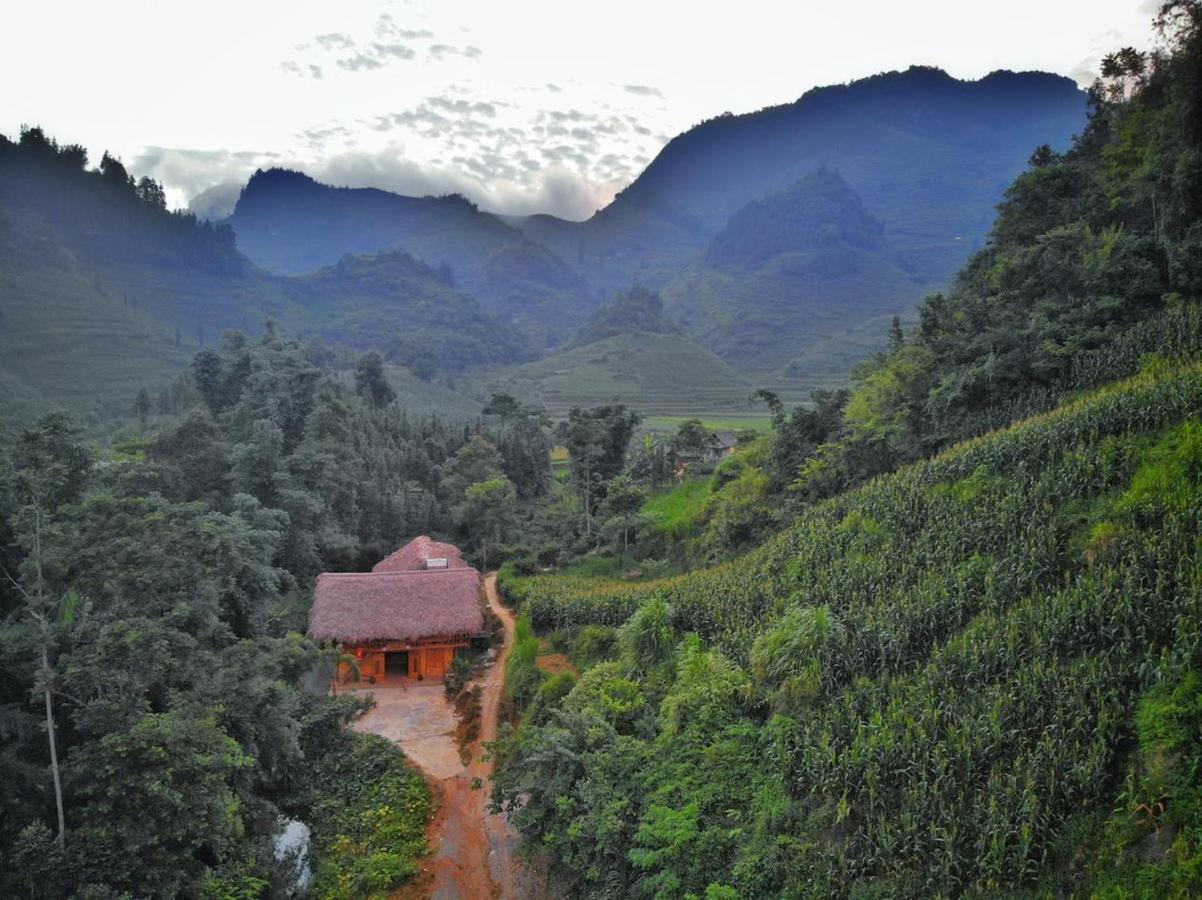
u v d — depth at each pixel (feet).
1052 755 50.24
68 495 94.99
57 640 69.92
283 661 93.81
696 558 159.74
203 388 243.60
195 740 68.95
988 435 102.37
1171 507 66.44
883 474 118.62
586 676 93.04
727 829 60.49
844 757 57.62
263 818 82.38
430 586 137.69
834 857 52.80
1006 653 60.70
